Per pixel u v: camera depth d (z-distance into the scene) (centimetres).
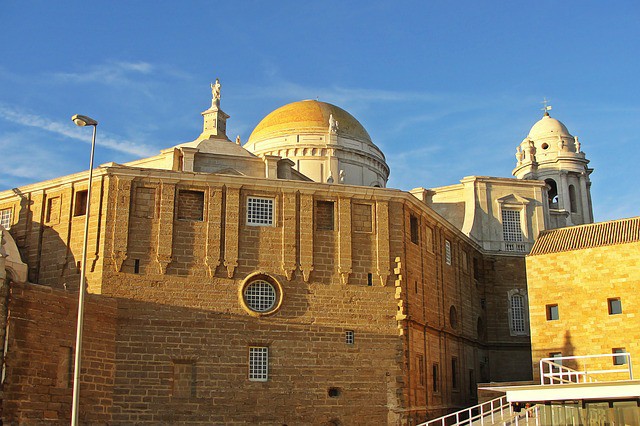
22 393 3647
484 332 6531
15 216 4919
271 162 5775
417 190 7131
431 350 5259
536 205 6981
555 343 5316
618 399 3114
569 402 3372
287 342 4500
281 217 4694
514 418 4125
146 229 4462
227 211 4603
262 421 4338
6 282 3669
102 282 4306
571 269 5381
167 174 4553
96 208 4494
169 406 4212
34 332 3753
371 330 4681
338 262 4728
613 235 5403
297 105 7975
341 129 7656
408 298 4903
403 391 4628
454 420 5319
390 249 4866
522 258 6744
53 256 4641
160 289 4381
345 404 4503
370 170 7644
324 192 4822
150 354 4262
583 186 8362
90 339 4066
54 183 4753
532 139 8600
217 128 6462
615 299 5194
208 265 4484
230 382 4341
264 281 4578
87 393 3988
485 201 6894
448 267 5862
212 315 4419
